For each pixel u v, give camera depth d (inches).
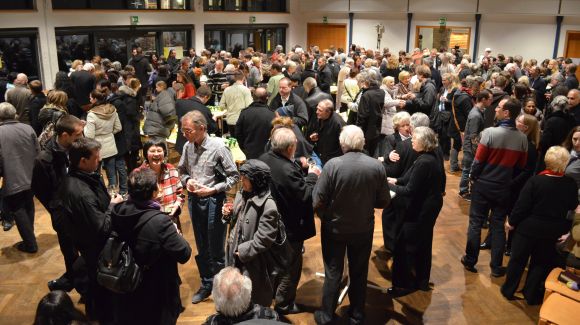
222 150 132.3
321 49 655.1
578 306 116.6
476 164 151.8
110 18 431.8
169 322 102.8
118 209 96.5
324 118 169.0
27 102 239.5
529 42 557.0
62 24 392.5
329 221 119.3
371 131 222.4
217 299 80.2
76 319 66.8
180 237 98.3
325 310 126.3
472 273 158.7
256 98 180.2
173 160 260.7
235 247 112.1
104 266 93.4
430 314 136.5
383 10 606.9
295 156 152.3
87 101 284.7
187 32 520.1
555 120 180.2
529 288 140.4
